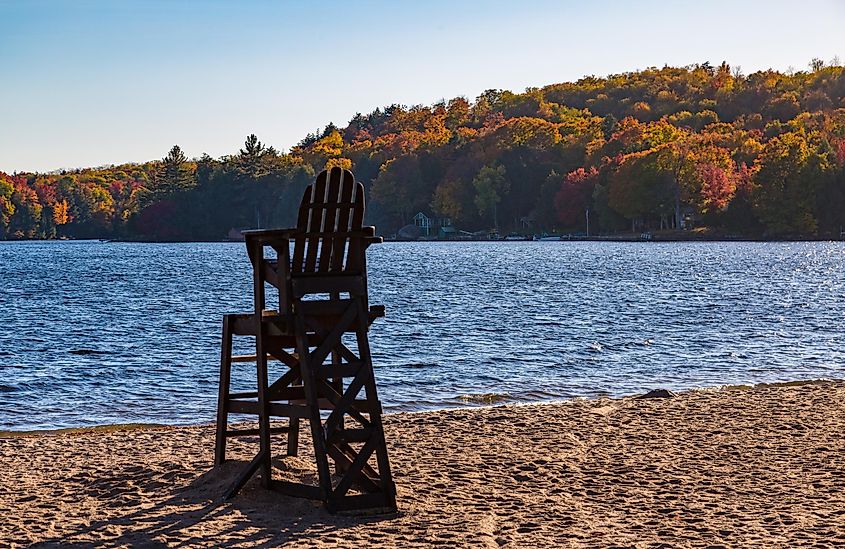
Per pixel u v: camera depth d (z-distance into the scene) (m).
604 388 17.98
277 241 7.79
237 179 172.75
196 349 25.58
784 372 19.88
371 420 7.97
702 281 55.25
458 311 36.41
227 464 8.76
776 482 8.76
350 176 7.84
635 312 35.47
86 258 111.62
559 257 95.12
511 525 7.41
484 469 9.40
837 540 6.91
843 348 23.83
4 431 13.97
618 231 144.50
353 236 7.96
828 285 50.81
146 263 95.88
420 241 160.75
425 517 7.63
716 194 131.62
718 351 23.56
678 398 14.15
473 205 160.12
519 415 12.63
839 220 127.31
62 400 17.48
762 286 50.47
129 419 15.48
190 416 15.72
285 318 7.80
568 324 31.05
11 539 7.09
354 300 8.01
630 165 135.00
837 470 9.20
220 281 64.06
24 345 26.92
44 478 9.20
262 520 7.52
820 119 186.25
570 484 8.77
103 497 8.36
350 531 7.23
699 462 9.62
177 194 173.62
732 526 7.32
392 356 23.17
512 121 170.25
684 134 169.12
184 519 7.55
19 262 99.88
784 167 127.25
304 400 8.62
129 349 25.67
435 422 12.16
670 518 7.60
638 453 10.09
